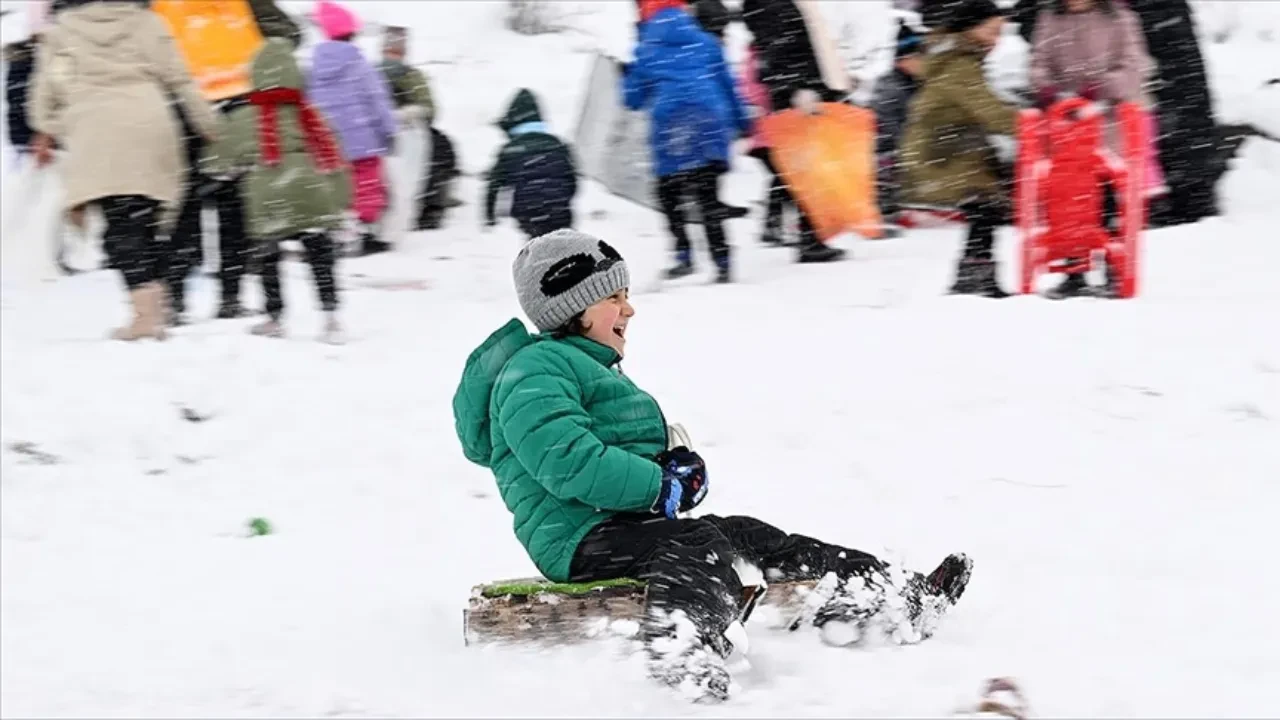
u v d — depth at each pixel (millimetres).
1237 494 7406
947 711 4676
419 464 9031
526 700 4918
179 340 12062
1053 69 12055
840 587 5430
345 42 16062
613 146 14805
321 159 12109
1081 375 9453
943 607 5508
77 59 11930
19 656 5965
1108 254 11766
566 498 5312
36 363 11422
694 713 4727
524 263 5617
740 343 11094
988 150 12062
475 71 22672
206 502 8586
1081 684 4918
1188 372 9328
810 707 4742
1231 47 19016
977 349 10211
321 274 12117
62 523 8328
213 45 15508
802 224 14344
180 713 5109
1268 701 4723
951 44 12055
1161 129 13953
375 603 6457
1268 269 12188
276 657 5715
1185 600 5922
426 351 11727
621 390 5531
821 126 14312
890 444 8609
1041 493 7633
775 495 7922
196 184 12891
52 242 15992
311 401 10320
